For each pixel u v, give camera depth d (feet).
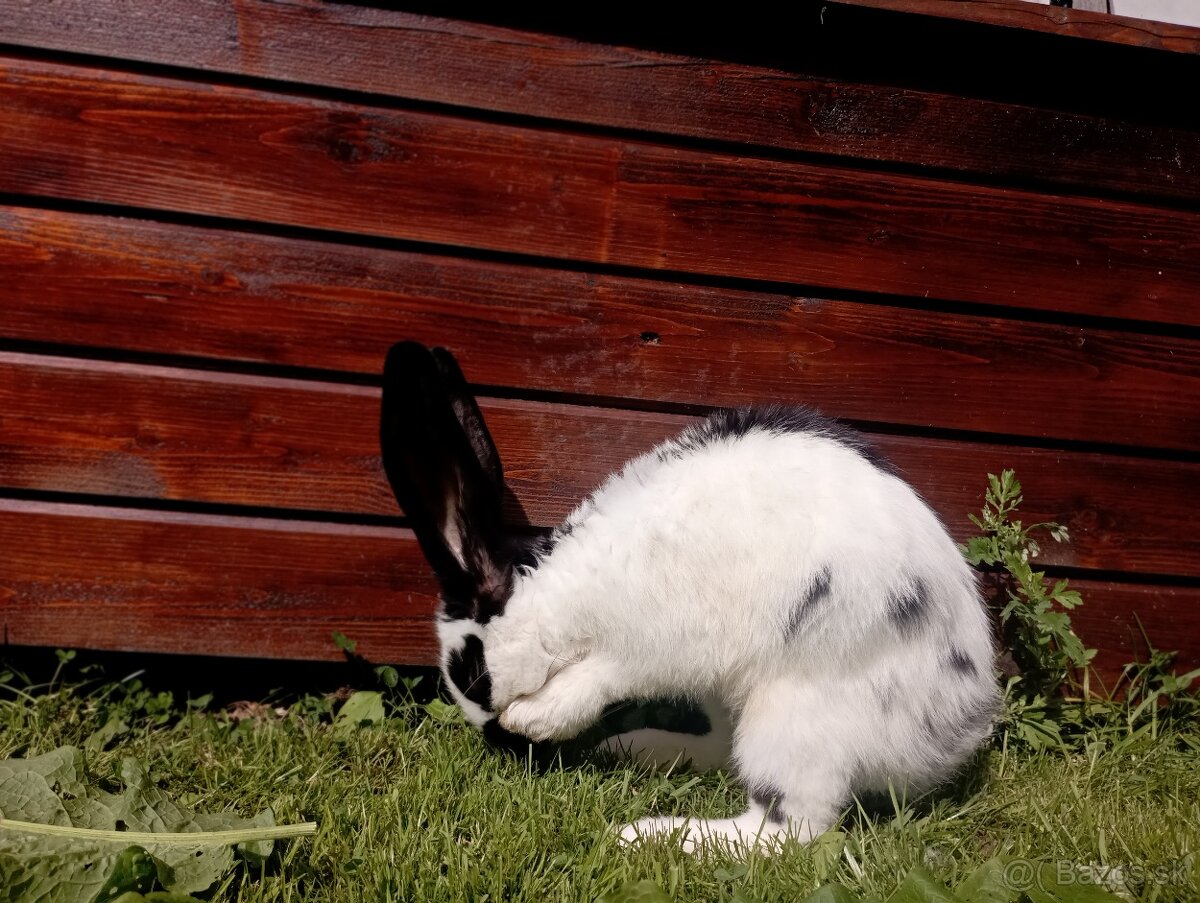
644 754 3.58
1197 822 3.16
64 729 3.55
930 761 3.29
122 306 3.59
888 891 2.88
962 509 3.94
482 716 3.49
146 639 3.77
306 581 3.79
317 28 3.50
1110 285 3.87
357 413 3.72
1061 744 3.66
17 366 3.59
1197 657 4.04
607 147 3.64
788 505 3.28
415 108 3.59
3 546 3.67
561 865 3.00
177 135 3.52
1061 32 3.62
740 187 3.70
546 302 3.72
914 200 3.76
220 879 2.85
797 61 3.65
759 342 3.81
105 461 3.67
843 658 3.22
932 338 3.85
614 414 3.81
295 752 3.49
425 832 3.11
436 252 3.68
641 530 3.32
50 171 3.50
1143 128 3.80
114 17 3.44
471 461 3.39
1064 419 3.93
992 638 3.67
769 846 3.09
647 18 3.59
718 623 3.29
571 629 3.38
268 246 3.61
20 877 2.72
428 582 3.84
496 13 3.56
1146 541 4.01
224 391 3.67
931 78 3.70
